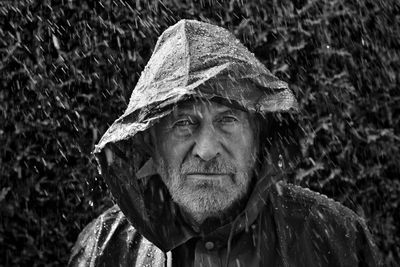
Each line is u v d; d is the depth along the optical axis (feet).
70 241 14.30
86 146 14.21
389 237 14.38
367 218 14.38
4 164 13.82
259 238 7.50
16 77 13.84
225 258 7.47
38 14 13.93
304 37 14.06
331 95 14.19
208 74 6.95
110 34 14.06
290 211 7.73
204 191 7.04
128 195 7.61
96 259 7.85
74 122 14.12
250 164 7.29
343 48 14.29
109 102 14.15
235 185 7.11
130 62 14.14
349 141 14.30
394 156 14.47
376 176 14.47
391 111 14.75
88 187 14.24
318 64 14.16
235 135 7.08
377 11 14.51
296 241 7.57
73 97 14.10
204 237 7.43
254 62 7.36
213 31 7.44
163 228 7.56
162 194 7.63
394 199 14.51
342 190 14.39
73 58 13.99
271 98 7.24
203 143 6.96
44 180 14.06
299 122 7.34
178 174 7.15
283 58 14.02
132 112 7.16
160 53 7.46
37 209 14.14
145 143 7.55
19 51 13.84
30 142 13.96
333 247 7.62
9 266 13.98
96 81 14.10
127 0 14.12
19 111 13.89
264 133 7.51
